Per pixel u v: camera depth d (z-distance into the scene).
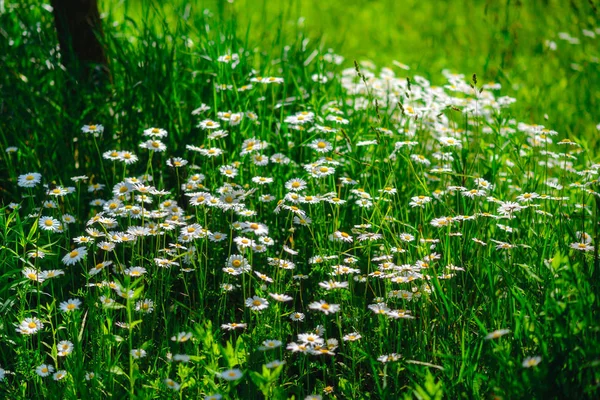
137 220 3.46
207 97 4.28
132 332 2.86
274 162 3.87
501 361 2.44
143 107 4.18
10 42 4.77
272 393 2.49
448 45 7.13
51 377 2.64
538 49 6.34
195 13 5.07
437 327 2.89
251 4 7.91
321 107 4.26
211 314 3.17
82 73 4.50
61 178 3.93
